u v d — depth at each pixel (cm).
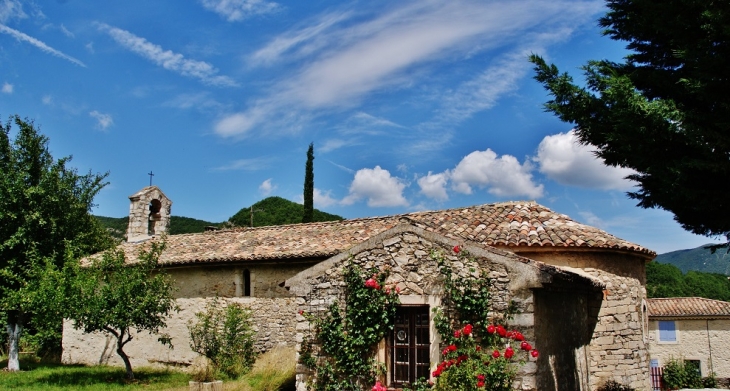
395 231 1023
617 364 1341
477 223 1524
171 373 1786
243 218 4600
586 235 1373
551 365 960
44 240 2144
